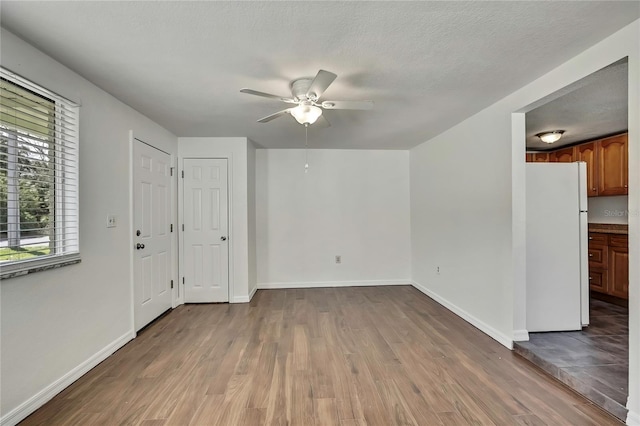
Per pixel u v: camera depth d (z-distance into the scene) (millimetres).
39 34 1714
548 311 2842
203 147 4027
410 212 5016
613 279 3801
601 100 2854
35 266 1854
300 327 3166
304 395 1988
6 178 1749
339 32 1713
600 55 1836
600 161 4168
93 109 2383
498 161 2805
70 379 2115
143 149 3135
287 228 4852
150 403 1908
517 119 2617
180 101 2732
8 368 1700
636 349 1669
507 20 1613
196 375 2234
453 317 3469
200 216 4035
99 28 1661
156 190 3422
